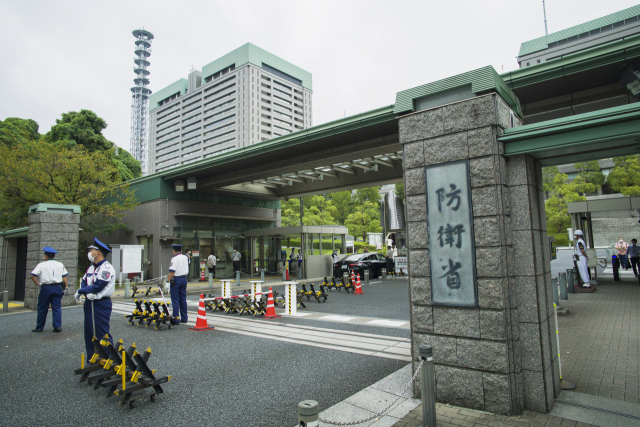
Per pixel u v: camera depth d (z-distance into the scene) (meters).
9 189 18.59
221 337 7.52
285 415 3.90
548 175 40.81
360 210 53.75
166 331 8.16
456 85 4.21
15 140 27.67
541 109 11.73
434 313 4.16
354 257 20.97
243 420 3.80
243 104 115.81
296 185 25.12
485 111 3.99
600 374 4.99
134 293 14.20
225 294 12.08
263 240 25.69
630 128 3.45
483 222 3.92
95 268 5.71
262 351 6.40
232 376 5.14
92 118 32.00
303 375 5.14
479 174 3.98
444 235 4.14
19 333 8.23
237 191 24.27
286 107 126.44
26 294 12.34
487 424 3.53
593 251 14.23
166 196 22.14
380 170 20.52
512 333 3.80
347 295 14.31
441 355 4.09
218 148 121.56
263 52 121.50
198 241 23.27
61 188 19.19
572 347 6.34
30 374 5.37
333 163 17.69
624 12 53.69
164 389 4.69
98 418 3.90
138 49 151.12
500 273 3.79
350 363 5.66
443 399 4.06
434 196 4.24
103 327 5.59
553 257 28.92
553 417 3.67
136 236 23.14
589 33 55.81
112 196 23.02
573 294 12.50
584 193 37.91
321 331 7.94
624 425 3.50
